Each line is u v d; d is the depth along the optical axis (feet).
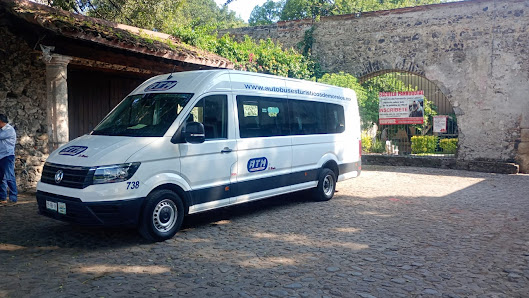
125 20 55.26
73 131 33.88
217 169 21.22
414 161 51.21
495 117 48.47
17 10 25.80
